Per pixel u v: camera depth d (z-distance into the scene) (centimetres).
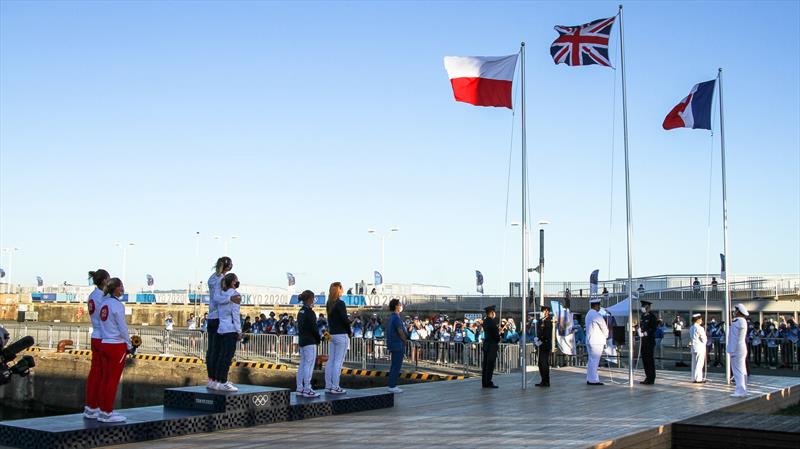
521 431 1138
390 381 1705
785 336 2891
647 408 1454
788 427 1234
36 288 8625
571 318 2734
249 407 1165
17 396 3772
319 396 1366
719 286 4500
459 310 5172
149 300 7231
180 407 1179
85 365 3591
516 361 2617
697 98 2116
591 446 1013
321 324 3167
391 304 1741
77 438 932
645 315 2003
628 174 1950
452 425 1196
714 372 2652
